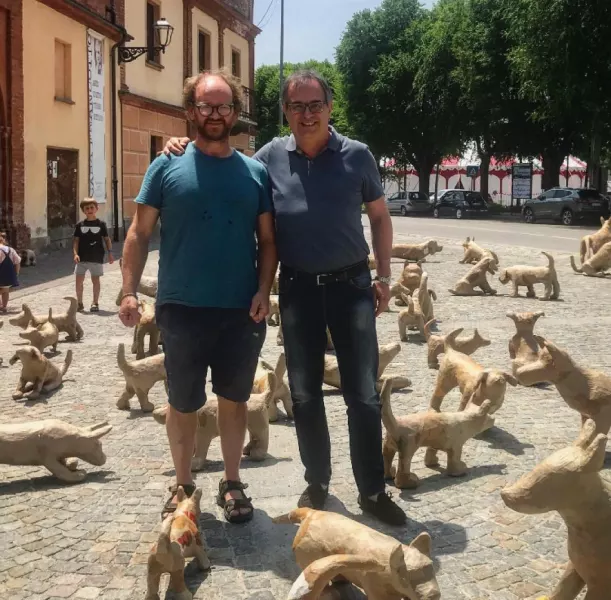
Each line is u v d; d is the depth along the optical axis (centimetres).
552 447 559
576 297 1333
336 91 5638
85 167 2288
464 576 371
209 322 413
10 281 1187
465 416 501
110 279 1590
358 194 418
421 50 4925
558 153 4391
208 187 405
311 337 427
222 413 443
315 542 328
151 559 345
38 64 1984
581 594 338
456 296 1357
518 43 3681
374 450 428
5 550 405
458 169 7150
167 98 2927
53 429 504
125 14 2550
